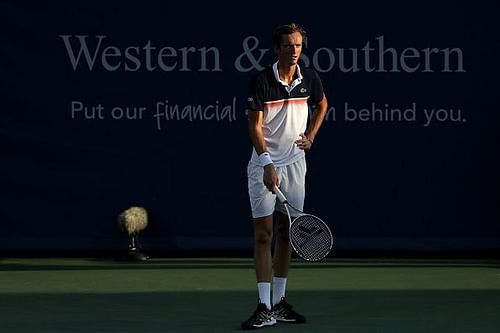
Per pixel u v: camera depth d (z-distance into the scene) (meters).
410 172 27.69
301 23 27.58
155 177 27.70
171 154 27.70
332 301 20.86
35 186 27.58
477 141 27.66
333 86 27.58
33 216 27.66
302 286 22.94
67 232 27.73
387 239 27.70
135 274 24.88
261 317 17.69
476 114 27.66
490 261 27.20
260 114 17.67
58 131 27.56
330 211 27.70
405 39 27.58
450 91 27.66
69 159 27.61
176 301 20.94
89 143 27.61
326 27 27.56
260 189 17.83
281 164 17.97
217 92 27.69
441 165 27.69
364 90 27.61
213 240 27.80
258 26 27.64
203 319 18.81
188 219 27.80
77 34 27.52
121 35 27.58
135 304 20.56
